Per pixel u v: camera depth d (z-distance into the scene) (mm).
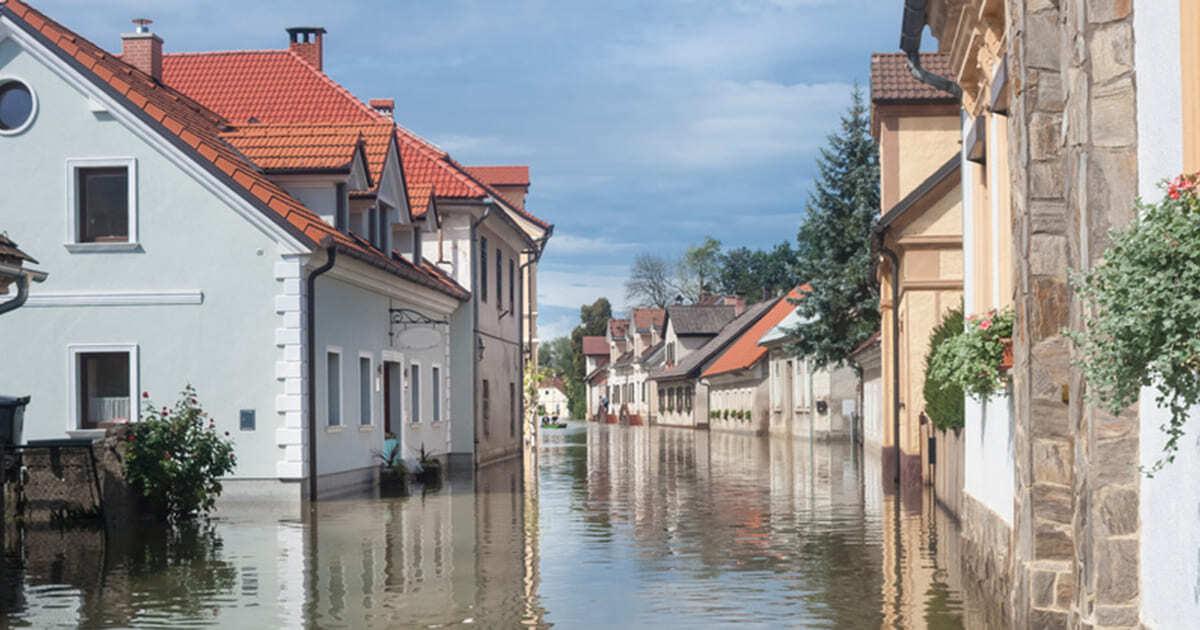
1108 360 5680
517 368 43250
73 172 22109
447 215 34656
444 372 33875
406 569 13469
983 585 11820
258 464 21844
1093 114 7141
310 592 11914
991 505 11617
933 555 14297
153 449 18203
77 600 11484
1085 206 7156
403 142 35938
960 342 11234
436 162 35062
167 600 11461
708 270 128750
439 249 34156
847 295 43906
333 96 36625
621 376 120125
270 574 13117
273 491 21812
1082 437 7535
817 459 36750
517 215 42812
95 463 18094
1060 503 8805
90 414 22266
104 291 22094
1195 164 6004
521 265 43906
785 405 58031
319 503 21984
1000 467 10961
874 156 44406
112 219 22359
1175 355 5215
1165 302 5262
